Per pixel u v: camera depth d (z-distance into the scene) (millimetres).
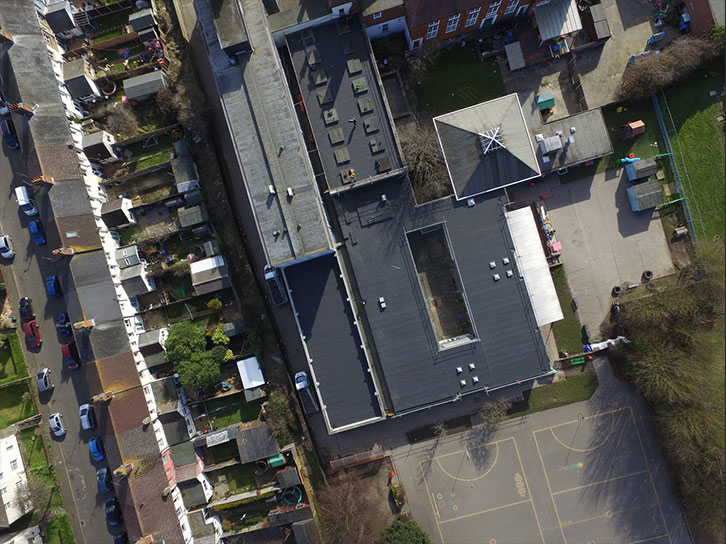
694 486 50531
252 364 53094
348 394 51312
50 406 55594
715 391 51125
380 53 53469
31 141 50375
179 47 53656
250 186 47562
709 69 52781
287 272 51250
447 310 55312
